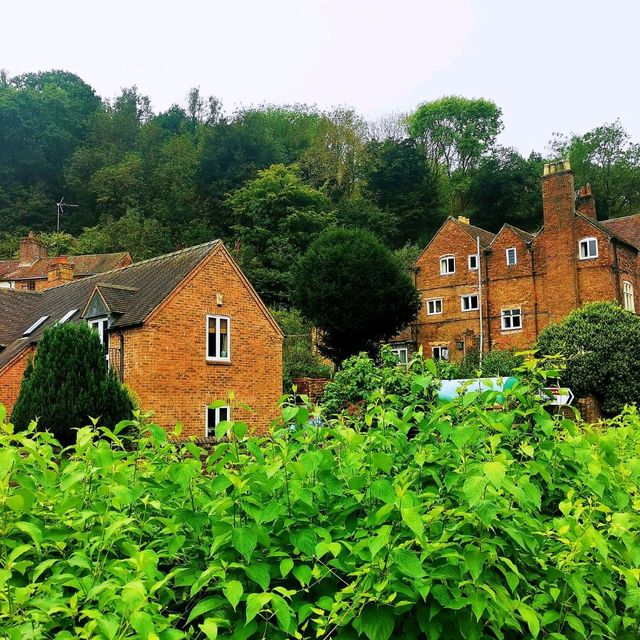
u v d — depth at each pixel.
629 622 2.87
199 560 2.97
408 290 38.72
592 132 67.62
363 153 71.94
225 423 3.28
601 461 3.42
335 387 17.52
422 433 3.58
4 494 2.67
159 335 19.44
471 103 76.75
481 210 65.00
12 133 78.62
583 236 34.25
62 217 76.69
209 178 70.69
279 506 2.78
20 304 28.25
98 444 3.44
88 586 2.55
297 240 58.28
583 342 26.50
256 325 22.19
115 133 85.62
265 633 2.51
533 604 2.69
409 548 2.61
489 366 30.92
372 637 2.38
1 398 21.38
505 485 2.60
